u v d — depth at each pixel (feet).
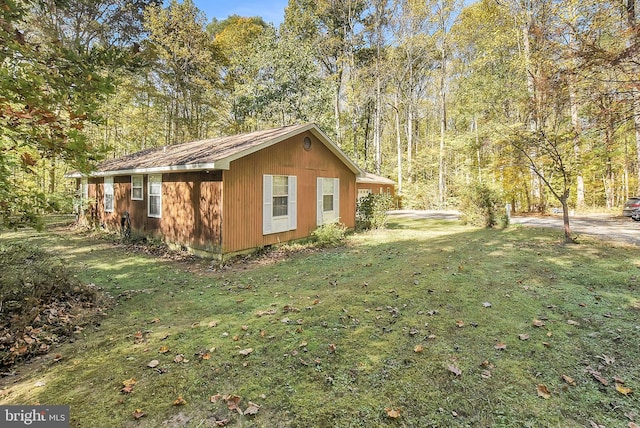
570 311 13.88
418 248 29.14
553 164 30.99
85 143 9.50
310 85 75.72
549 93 28.25
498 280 18.42
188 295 17.37
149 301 16.35
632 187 72.95
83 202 33.76
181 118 75.00
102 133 61.00
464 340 11.50
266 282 19.89
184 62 73.97
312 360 10.36
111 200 39.81
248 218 27.89
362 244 32.42
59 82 10.48
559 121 32.40
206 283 19.80
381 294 16.62
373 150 105.70
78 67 11.03
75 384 9.20
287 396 8.59
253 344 11.51
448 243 31.09
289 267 23.63
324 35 86.07
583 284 17.33
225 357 10.65
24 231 39.75
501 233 36.22
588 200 73.61
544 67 29.86
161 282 19.98
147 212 33.78
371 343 11.42
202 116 77.92
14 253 16.07
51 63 10.72
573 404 8.13
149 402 8.39
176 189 30.07
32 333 11.96
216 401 8.42
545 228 38.27
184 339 12.00
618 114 22.54
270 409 8.12
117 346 11.48
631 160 60.13
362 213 44.09
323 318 13.73
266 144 27.94
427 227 44.19
